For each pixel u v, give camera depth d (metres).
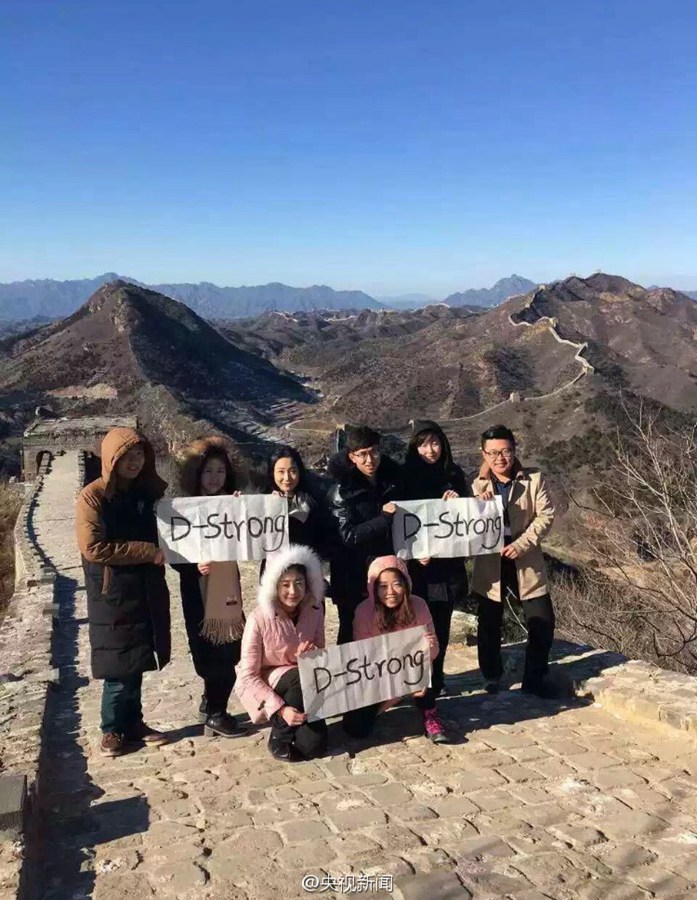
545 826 4.02
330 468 5.61
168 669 8.30
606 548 12.17
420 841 3.87
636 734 5.26
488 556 6.13
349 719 5.33
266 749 5.27
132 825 4.15
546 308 181.62
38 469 34.38
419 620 5.39
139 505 5.23
